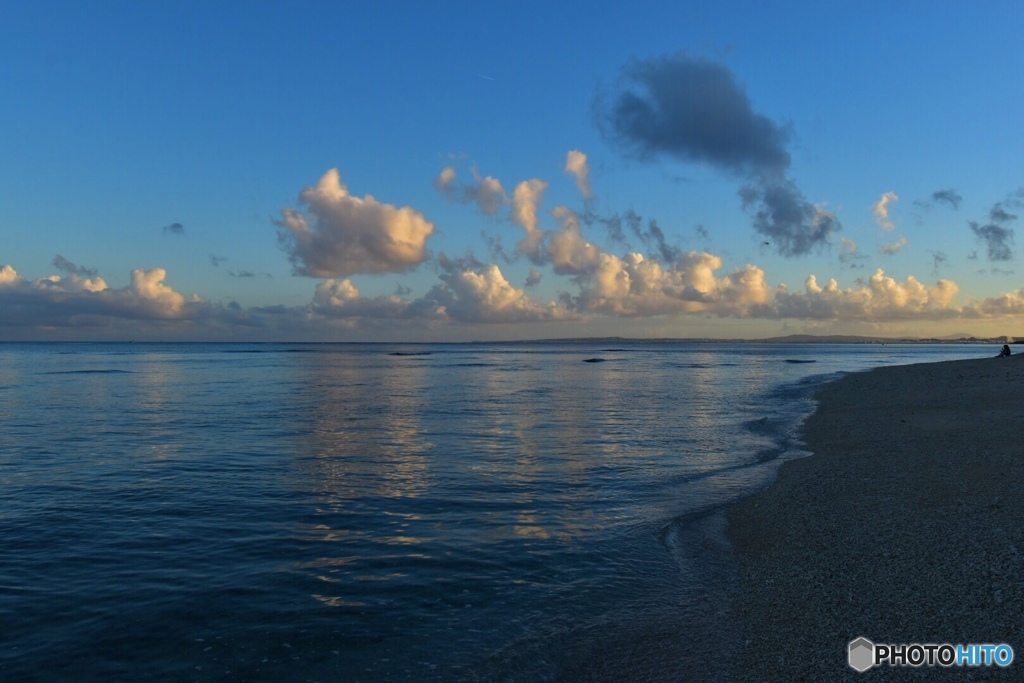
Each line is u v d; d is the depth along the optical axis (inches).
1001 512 439.5
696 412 1318.9
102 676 284.5
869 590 338.3
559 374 2960.1
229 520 526.3
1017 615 294.7
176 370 3302.2
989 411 1001.5
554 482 658.2
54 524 518.0
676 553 433.7
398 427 1106.7
